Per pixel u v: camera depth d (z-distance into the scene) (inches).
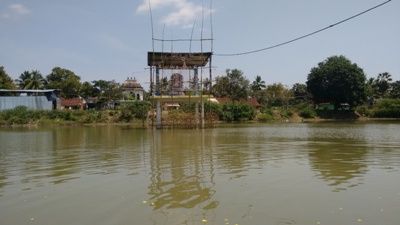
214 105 3058.6
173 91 1904.5
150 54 1809.8
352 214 377.1
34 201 448.5
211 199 437.4
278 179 549.0
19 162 768.3
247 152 880.9
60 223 365.7
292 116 3636.8
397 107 3823.8
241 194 459.2
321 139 1259.8
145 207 409.7
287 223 352.2
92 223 362.6
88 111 3070.9
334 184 514.6
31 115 2883.9
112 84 4633.4
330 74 3890.3
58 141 1274.6
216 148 971.9
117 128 2106.3
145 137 1376.7
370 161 728.3
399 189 482.6
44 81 4726.9
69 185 533.3
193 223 354.6
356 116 3853.3
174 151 909.8
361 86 3890.3
